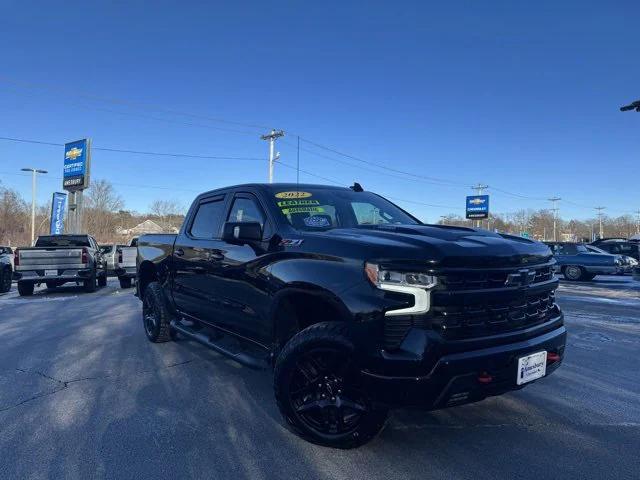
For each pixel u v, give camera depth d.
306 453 3.45
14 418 4.12
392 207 5.21
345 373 3.27
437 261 3.04
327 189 4.91
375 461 3.32
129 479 3.11
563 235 111.00
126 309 10.71
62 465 3.29
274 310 3.86
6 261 15.47
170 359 6.02
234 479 3.11
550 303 3.87
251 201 4.74
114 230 82.06
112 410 4.30
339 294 3.24
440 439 3.67
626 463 3.29
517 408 4.31
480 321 3.20
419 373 2.96
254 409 4.31
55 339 7.29
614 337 7.46
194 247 5.48
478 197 52.19
